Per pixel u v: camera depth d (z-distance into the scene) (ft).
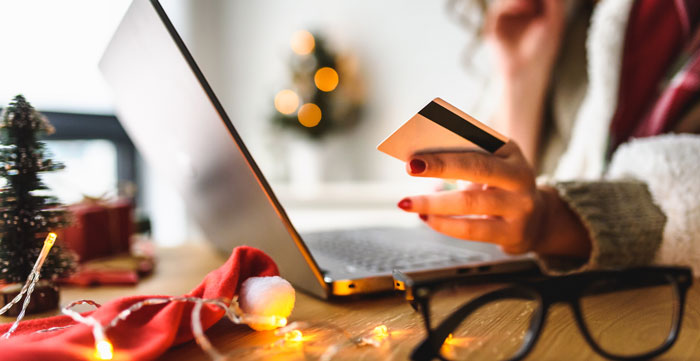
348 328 1.25
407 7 7.02
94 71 5.73
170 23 1.16
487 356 1.02
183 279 2.03
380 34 7.32
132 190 2.94
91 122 5.47
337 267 1.70
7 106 1.47
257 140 8.82
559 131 4.65
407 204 1.65
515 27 4.77
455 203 1.64
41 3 5.35
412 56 7.02
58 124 5.09
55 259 1.51
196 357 1.04
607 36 3.40
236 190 1.47
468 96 6.38
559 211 1.92
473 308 1.05
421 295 1.01
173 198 7.15
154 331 0.99
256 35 8.76
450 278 1.04
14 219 1.46
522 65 4.75
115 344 0.93
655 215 1.94
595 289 1.10
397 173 7.25
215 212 1.91
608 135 3.39
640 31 3.32
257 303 1.17
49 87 5.41
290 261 1.56
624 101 3.34
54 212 1.54
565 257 1.97
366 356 1.03
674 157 2.20
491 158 1.56
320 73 7.37
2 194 1.46
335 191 7.66
